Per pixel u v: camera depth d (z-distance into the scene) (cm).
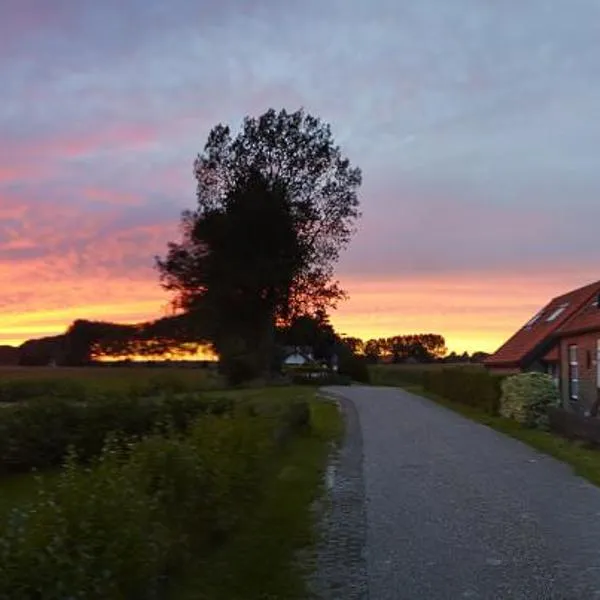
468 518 967
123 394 1866
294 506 1023
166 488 664
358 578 719
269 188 5566
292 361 7912
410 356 10688
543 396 2028
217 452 823
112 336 8481
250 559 753
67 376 5619
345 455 1560
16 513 478
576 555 790
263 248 5344
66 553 442
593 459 1427
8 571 404
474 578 716
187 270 5406
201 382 5184
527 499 1084
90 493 534
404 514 995
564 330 2958
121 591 499
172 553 624
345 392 4122
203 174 5803
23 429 1541
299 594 670
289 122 5841
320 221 5859
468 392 2873
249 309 5394
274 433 1382
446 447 1680
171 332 7881
